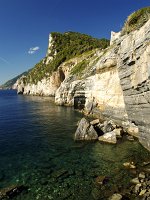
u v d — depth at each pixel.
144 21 24.86
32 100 108.88
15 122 45.50
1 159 23.53
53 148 27.03
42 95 150.12
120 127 33.91
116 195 15.16
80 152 25.22
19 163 22.30
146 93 21.28
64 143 29.06
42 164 21.92
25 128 39.25
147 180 17.17
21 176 19.27
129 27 33.72
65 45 170.50
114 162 21.69
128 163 20.83
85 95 58.78
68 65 117.25
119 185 16.92
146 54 19.80
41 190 16.78
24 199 15.62
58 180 18.33
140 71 21.64
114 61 38.84
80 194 15.99
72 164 21.70
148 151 23.81
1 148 27.45
